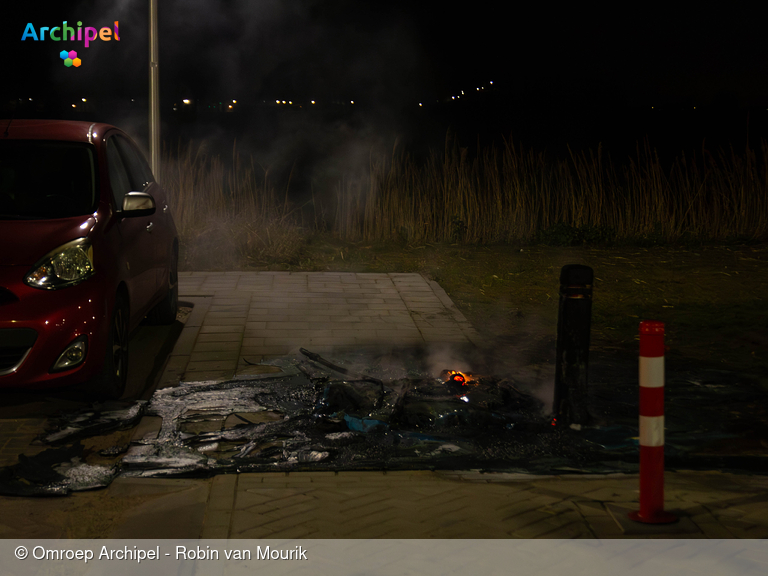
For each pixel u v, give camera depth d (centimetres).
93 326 489
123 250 554
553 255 1242
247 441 463
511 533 332
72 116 3081
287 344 686
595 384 580
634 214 1405
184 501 372
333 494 378
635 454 442
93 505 369
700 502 365
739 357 659
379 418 493
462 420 489
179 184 1240
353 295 900
